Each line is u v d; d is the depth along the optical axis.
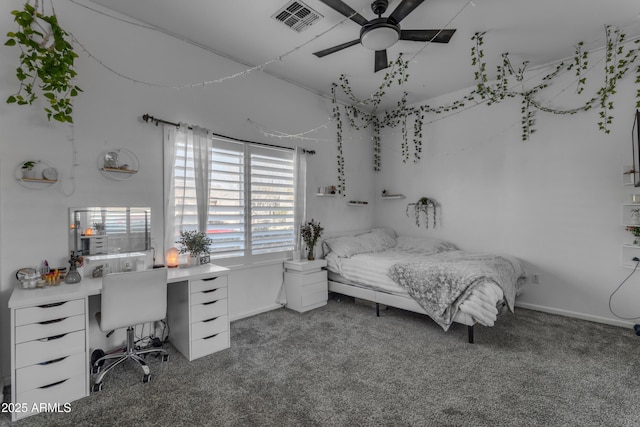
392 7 2.52
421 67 3.68
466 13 2.65
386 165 5.28
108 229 2.54
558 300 3.60
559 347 2.69
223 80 3.33
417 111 4.86
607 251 3.29
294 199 4.00
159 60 2.86
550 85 3.64
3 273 2.10
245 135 3.52
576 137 3.48
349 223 4.90
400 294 3.33
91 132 2.47
